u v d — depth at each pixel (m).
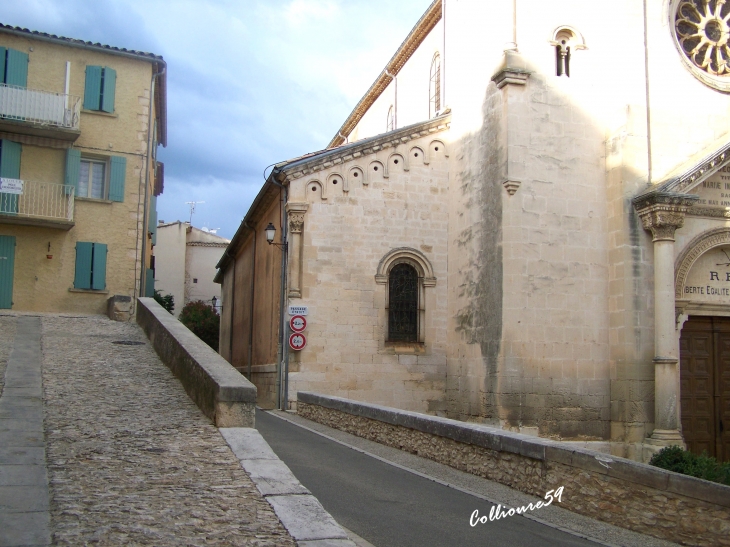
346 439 16.36
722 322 20.30
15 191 22.70
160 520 6.69
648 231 19.31
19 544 5.93
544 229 19.56
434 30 27.45
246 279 33.91
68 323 20.75
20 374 13.16
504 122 19.80
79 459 8.46
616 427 19.06
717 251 20.25
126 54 24.86
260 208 27.91
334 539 6.53
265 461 8.68
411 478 12.09
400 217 23.02
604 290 19.80
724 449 19.73
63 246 23.66
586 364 19.38
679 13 21.45
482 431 12.34
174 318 17.52
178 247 56.62
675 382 18.38
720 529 8.18
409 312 23.00
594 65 20.55
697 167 18.83
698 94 20.59
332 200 22.53
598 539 8.91
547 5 20.44
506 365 18.86
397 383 22.31
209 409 10.73
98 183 24.59
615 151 19.89
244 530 6.59
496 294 19.50
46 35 23.83
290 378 21.66
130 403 11.55
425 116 28.34
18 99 23.11
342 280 22.31
